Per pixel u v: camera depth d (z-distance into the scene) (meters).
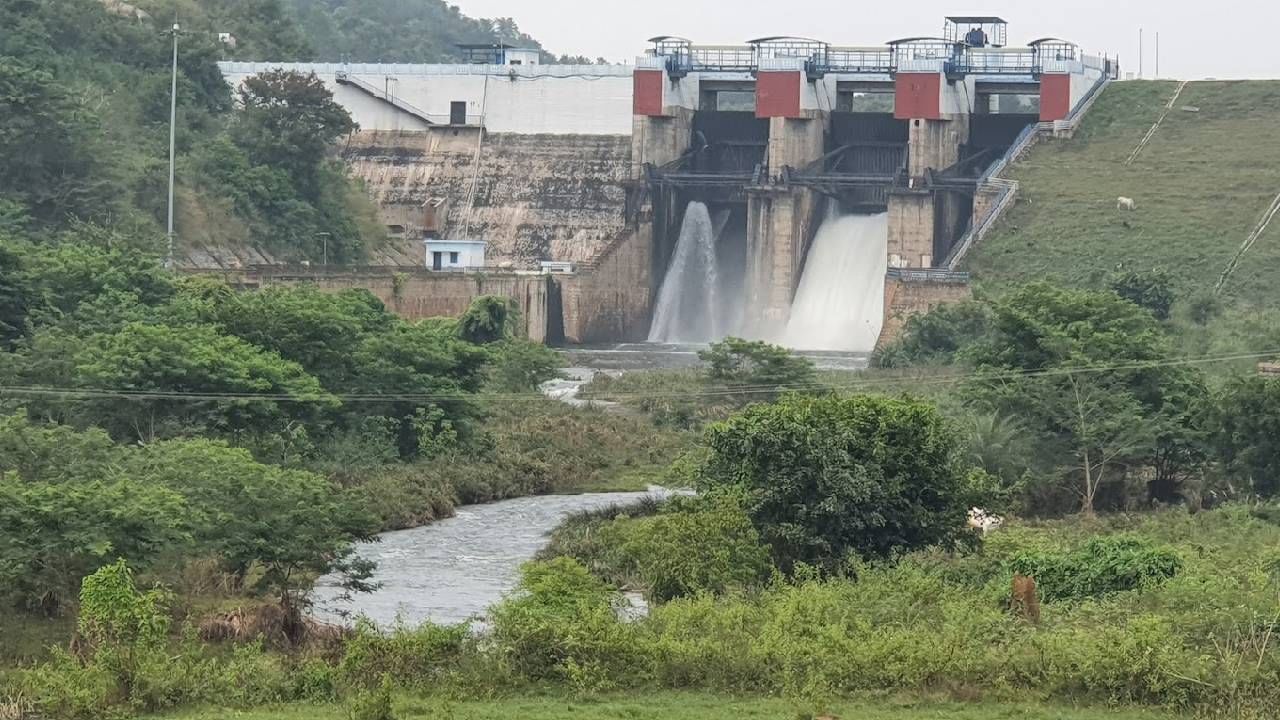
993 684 56.12
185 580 69.00
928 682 56.19
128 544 66.56
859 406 78.62
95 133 164.75
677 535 71.12
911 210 187.62
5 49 179.62
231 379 99.06
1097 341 104.69
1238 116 198.12
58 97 159.75
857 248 197.12
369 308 126.44
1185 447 101.56
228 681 55.31
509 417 126.19
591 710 53.62
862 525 74.56
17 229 148.38
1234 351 124.88
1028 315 107.25
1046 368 105.62
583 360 179.75
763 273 194.25
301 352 112.19
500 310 157.00
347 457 106.44
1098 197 184.50
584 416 130.00
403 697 54.75
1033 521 95.31
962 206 196.62
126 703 53.91
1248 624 58.69
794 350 184.00
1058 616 64.12
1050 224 180.88
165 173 172.62
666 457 123.31
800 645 57.22
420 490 104.69
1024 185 187.75
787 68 194.38
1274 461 98.38
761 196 194.00
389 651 57.03
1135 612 63.81
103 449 78.62
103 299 113.50
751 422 77.00
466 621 62.53
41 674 54.53
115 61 193.88
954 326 155.38
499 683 56.03
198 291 121.56
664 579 69.81
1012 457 99.81
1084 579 70.56
